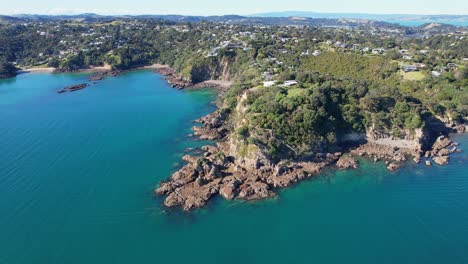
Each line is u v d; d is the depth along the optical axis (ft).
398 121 406.82
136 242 257.96
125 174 352.90
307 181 337.52
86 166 370.73
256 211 292.81
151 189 324.80
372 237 260.62
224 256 244.83
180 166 369.30
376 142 408.46
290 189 324.39
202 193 309.83
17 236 262.47
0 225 273.95
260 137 364.79
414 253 243.81
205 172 342.85
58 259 241.14
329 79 481.87
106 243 256.73
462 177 338.54
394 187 325.01
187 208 293.02
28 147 421.18
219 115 485.15
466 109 462.19
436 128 451.94
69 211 292.40
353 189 323.57
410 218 280.72
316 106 398.42
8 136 458.50
